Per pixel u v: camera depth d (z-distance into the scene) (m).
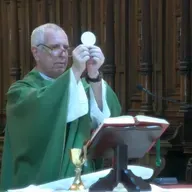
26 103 10.40
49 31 10.98
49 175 10.24
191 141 22.20
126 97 26.88
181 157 22.33
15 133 10.65
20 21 30.36
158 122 7.68
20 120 10.55
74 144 10.61
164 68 25.73
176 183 9.48
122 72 26.95
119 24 27.03
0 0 30.95
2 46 31.23
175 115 24.80
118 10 26.98
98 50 10.34
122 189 7.55
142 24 25.30
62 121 10.28
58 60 11.05
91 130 11.16
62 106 10.35
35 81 11.15
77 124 10.81
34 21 30.03
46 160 10.28
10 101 10.87
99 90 11.18
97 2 27.81
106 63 26.70
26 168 10.60
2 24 31.08
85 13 28.20
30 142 10.41
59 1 29.06
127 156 7.84
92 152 7.98
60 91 10.37
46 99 10.30
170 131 23.69
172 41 25.59
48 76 11.28
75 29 28.25
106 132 7.43
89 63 10.52
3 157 11.28
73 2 28.28
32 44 11.16
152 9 25.97
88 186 8.59
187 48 24.28
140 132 7.61
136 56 26.67
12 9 29.91
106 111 11.17
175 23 25.48
